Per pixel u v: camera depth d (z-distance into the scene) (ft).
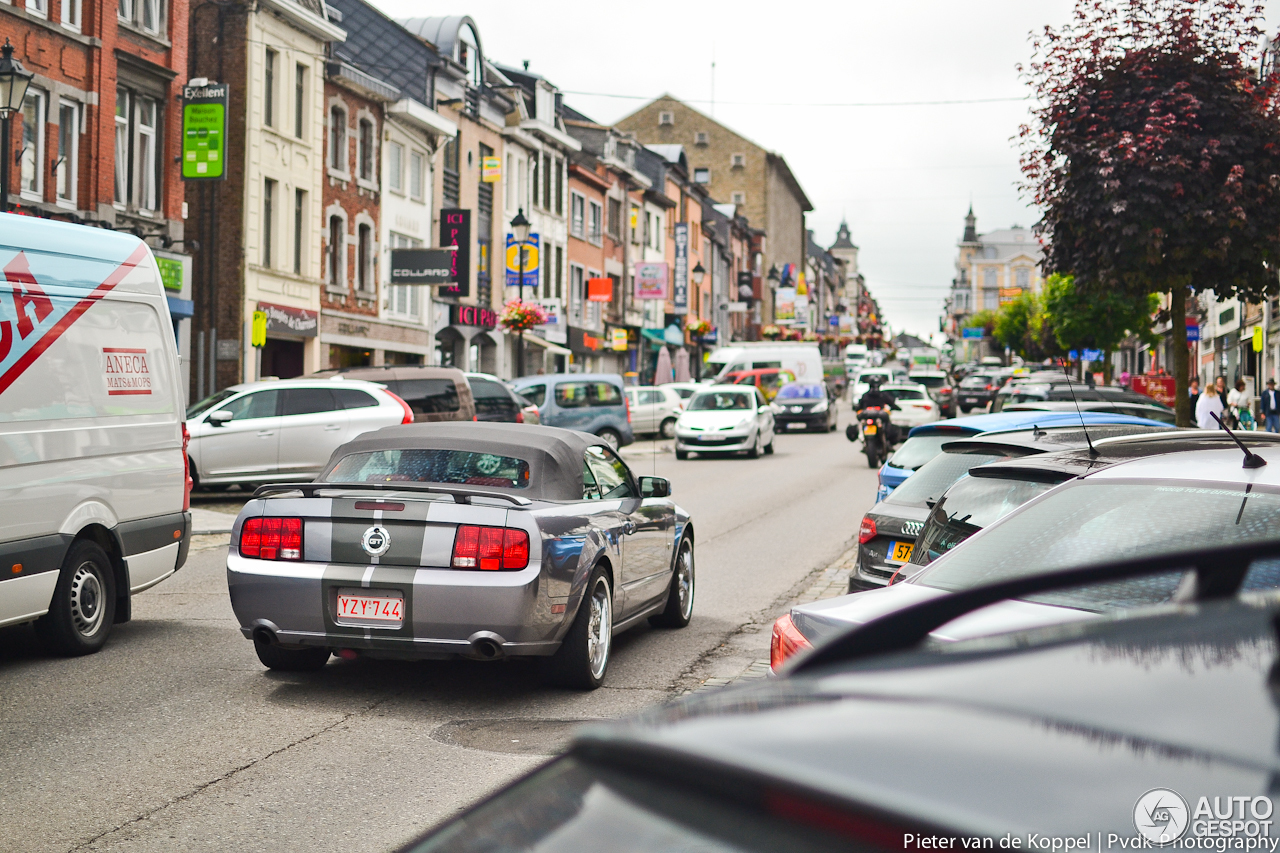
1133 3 47.83
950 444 25.79
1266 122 45.85
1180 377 49.34
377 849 14.74
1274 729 3.44
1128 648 4.10
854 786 3.34
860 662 4.45
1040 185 49.85
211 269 96.27
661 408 125.29
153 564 29.07
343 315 110.52
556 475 24.34
